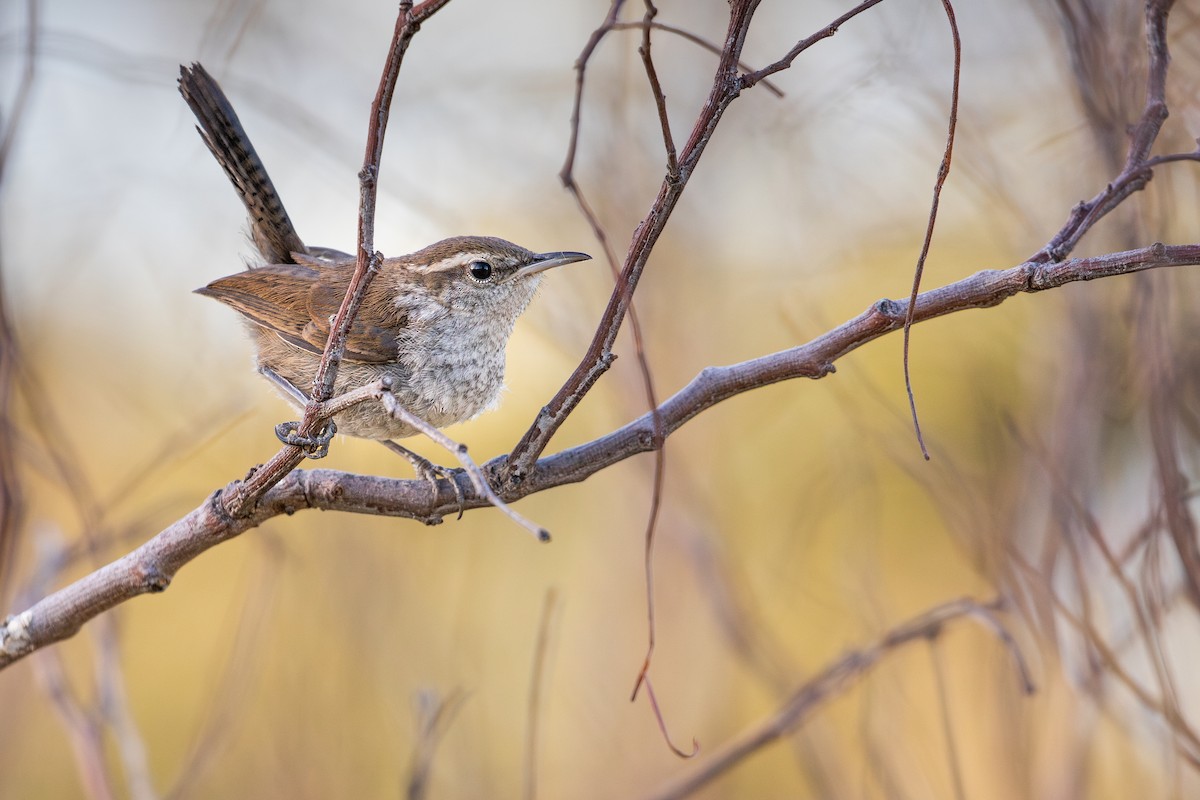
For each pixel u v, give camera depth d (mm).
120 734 8297
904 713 9820
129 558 6449
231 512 6285
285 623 11922
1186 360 7914
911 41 11031
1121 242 7992
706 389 6262
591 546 14945
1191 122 7730
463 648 11758
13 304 9406
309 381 8688
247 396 12219
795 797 13398
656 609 13953
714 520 11883
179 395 13125
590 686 13945
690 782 8641
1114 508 8922
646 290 14133
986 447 10211
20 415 10195
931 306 5852
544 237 14211
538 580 14945
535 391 15344
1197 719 8773
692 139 5082
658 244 14219
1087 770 8625
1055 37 9344
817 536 12641
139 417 15961
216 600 15688
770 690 11086
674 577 13938
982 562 8359
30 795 12461
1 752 10875
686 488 12086
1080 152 9211
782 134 13578
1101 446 8789
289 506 6465
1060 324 9617
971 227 14297
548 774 13578
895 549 13781
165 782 13820
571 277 13359
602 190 13797
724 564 11258
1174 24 7758
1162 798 9359
